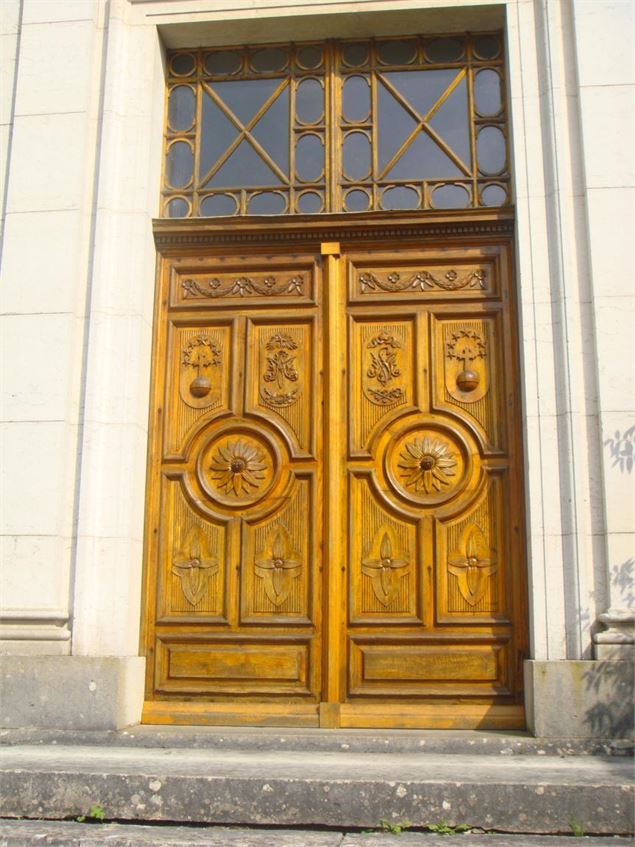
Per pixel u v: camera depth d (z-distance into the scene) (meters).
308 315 5.77
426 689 5.25
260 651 5.39
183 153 6.13
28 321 5.55
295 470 5.57
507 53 5.83
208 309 5.86
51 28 5.99
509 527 5.38
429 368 5.64
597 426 5.17
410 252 5.79
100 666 5.09
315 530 5.49
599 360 5.18
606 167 5.43
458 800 4.01
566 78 5.65
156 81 6.04
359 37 6.12
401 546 5.44
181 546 5.57
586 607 4.96
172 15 6.04
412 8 5.86
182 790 4.12
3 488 5.36
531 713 4.93
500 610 5.30
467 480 5.47
